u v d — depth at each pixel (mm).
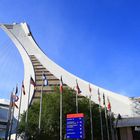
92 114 52156
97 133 52094
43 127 45969
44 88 87688
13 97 41375
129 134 70375
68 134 33875
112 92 85812
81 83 89625
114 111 81500
